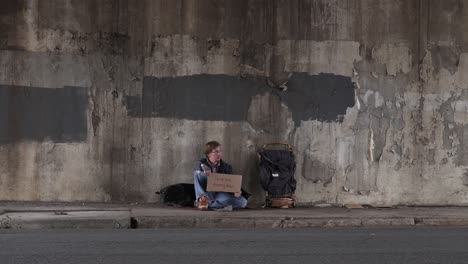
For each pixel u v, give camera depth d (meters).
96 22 12.82
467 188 13.48
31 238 9.30
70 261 7.60
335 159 13.27
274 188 12.58
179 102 13.01
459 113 13.50
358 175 13.30
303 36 13.20
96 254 8.05
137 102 12.91
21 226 10.41
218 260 7.75
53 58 12.72
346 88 13.30
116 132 12.86
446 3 13.48
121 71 12.86
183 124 13.02
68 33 12.76
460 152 13.48
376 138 13.35
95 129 12.82
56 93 12.73
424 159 13.42
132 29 12.89
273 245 8.87
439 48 13.48
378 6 13.35
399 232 10.28
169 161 12.98
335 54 13.27
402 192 13.38
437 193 13.43
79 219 10.59
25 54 12.65
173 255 8.05
